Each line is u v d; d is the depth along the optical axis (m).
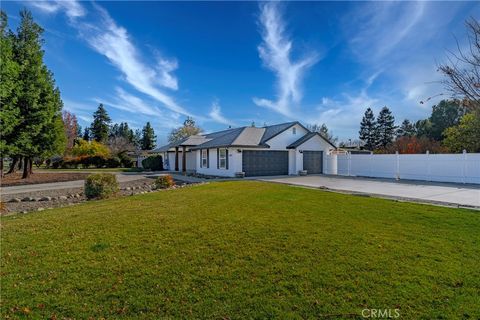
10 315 2.81
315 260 4.04
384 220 6.17
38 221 6.48
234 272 3.71
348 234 5.18
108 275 3.66
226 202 8.52
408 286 3.29
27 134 16.44
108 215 6.93
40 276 3.65
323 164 23.44
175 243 4.82
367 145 50.88
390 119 49.97
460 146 22.58
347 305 2.94
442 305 2.91
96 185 10.43
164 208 7.71
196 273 3.69
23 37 16.75
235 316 2.78
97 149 41.09
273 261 4.04
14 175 22.14
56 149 19.17
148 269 3.83
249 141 21.00
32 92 16.39
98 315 2.81
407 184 15.01
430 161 16.95
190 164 28.80
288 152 22.16
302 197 9.43
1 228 5.91
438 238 4.93
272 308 2.90
